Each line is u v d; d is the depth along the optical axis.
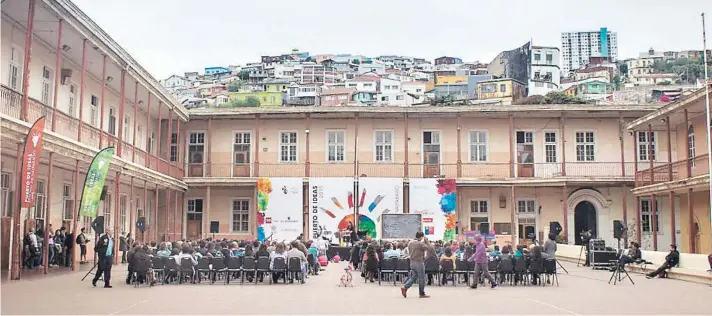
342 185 33.31
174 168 32.34
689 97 25.16
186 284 17.89
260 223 33.16
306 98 115.06
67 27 19.83
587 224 34.62
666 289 17.31
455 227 33.12
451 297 15.14
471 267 18.39
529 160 35.25
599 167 34.88
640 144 35.09
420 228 32.84
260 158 35.84
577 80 120.12
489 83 92.50
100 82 27.38
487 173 35.00
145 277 17.67
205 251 20.58
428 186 33.25
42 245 21.25
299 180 33.34
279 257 18.23
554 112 34.22
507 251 19.25
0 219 17.23
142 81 26.39
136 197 33.34
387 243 23.03
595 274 22.73
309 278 20.45
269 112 34.50
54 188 24.11
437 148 35.53
